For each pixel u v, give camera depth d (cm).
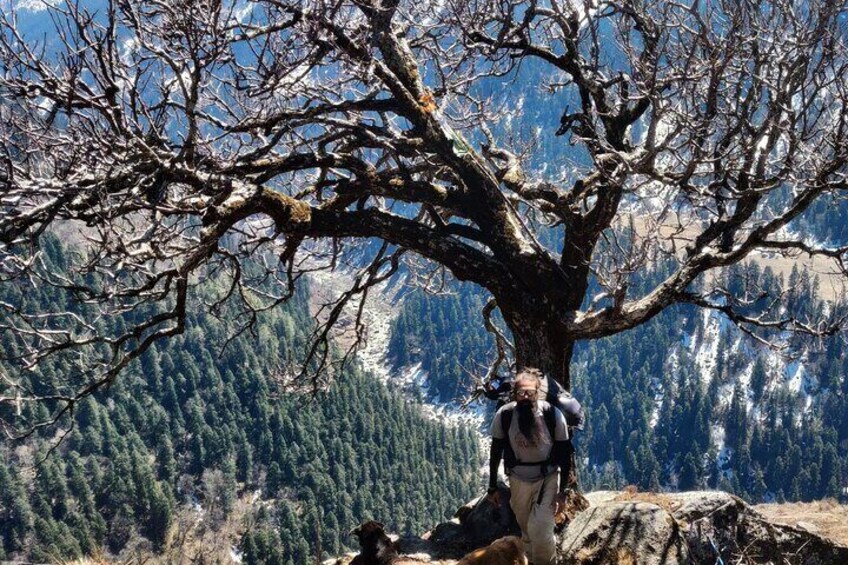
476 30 1087
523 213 1081
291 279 1212
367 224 938
